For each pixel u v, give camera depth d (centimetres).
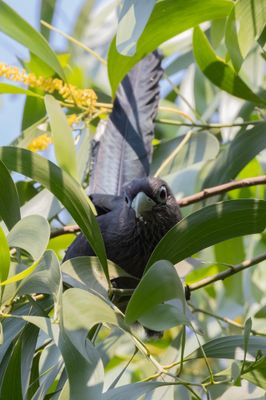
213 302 1090
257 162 1090
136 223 947
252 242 1087
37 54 862
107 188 1055
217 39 934
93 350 550
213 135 988
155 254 639
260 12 736
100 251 644
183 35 1173
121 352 992
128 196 955
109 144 1070
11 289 605
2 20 820
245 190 1073
